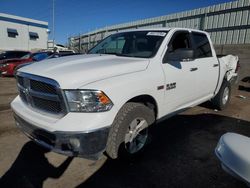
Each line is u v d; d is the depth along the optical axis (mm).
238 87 9836
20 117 2945
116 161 3150
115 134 2785
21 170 2963
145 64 3211
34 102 2855
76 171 2967
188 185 2732
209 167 3119
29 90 2855
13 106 3180
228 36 14000
